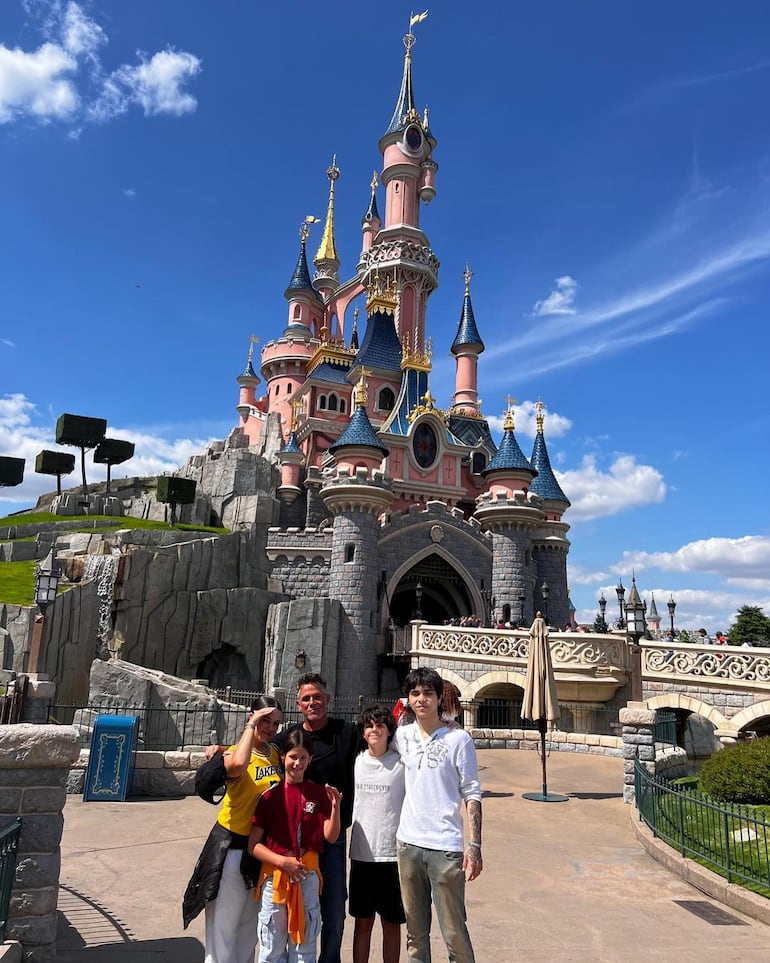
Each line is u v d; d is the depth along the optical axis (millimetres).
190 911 5094
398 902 5492
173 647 34969
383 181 72188
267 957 4797
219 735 19656
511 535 43406
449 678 29219
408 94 73812
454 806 5270
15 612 29203
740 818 8539
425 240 69938
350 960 6441
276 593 39688
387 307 63125
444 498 52000
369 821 5598
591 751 21203
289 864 4840
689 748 24281
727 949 6836
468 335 67312
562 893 8531
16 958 5473
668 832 10508
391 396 60031
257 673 37500
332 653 37656
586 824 12438
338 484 40469
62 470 57250
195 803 12727
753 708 20594
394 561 42031
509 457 44625
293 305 77750
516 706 29281
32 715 17922
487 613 43250
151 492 57094
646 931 7289
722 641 28500
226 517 53500
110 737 12961
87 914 7258
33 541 40656
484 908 7918
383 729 5695
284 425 70188
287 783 5168
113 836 10352
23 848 5875
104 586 33719
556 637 26266
